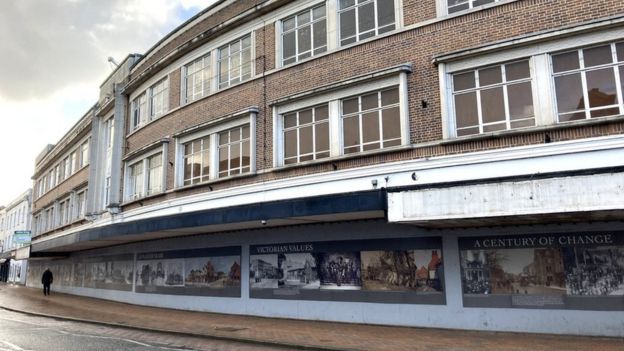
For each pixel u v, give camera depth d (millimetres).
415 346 10266
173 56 21453
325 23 16016
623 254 10789
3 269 61531
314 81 15719
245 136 17703
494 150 11781
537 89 11594
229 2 19234
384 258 13891
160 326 14414
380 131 14047
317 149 15469
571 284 11219
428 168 12688
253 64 17812
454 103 12805
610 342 10273
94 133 28875
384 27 14602
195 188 19125
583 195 9469
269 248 16688
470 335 11570
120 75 26531
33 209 46344
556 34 11344
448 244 12844
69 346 11125
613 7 10922
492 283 12125
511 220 11188
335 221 15000
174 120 21125
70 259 33562
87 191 30188
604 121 10617
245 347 10984
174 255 20734
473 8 12727
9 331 14062
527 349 9734
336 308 14641
